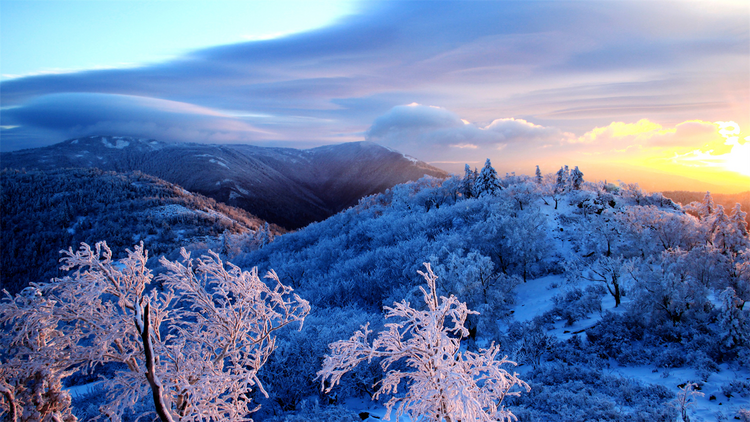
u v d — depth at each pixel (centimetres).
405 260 4366
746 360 1838
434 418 782
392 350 830
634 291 2600
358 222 8112
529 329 2794
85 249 826
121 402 870
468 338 2933
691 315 2406
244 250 11019
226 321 948
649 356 2189
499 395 879
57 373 841
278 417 1819
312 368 2052
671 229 3909
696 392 1575
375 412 1820
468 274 3089
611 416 1496
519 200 6475
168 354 888
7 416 779
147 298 820
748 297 2450
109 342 830
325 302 4078
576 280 3728
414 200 8519
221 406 921
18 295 808
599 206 6288
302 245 8081
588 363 2256
